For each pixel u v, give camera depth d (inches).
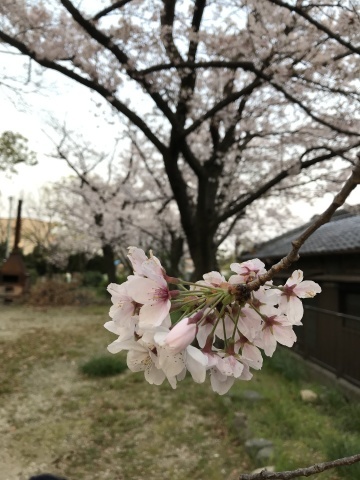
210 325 33.8
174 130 243.9
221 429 180.9
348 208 315.9
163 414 198.5
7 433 179.8
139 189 557.9
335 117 275.0
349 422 181.0
